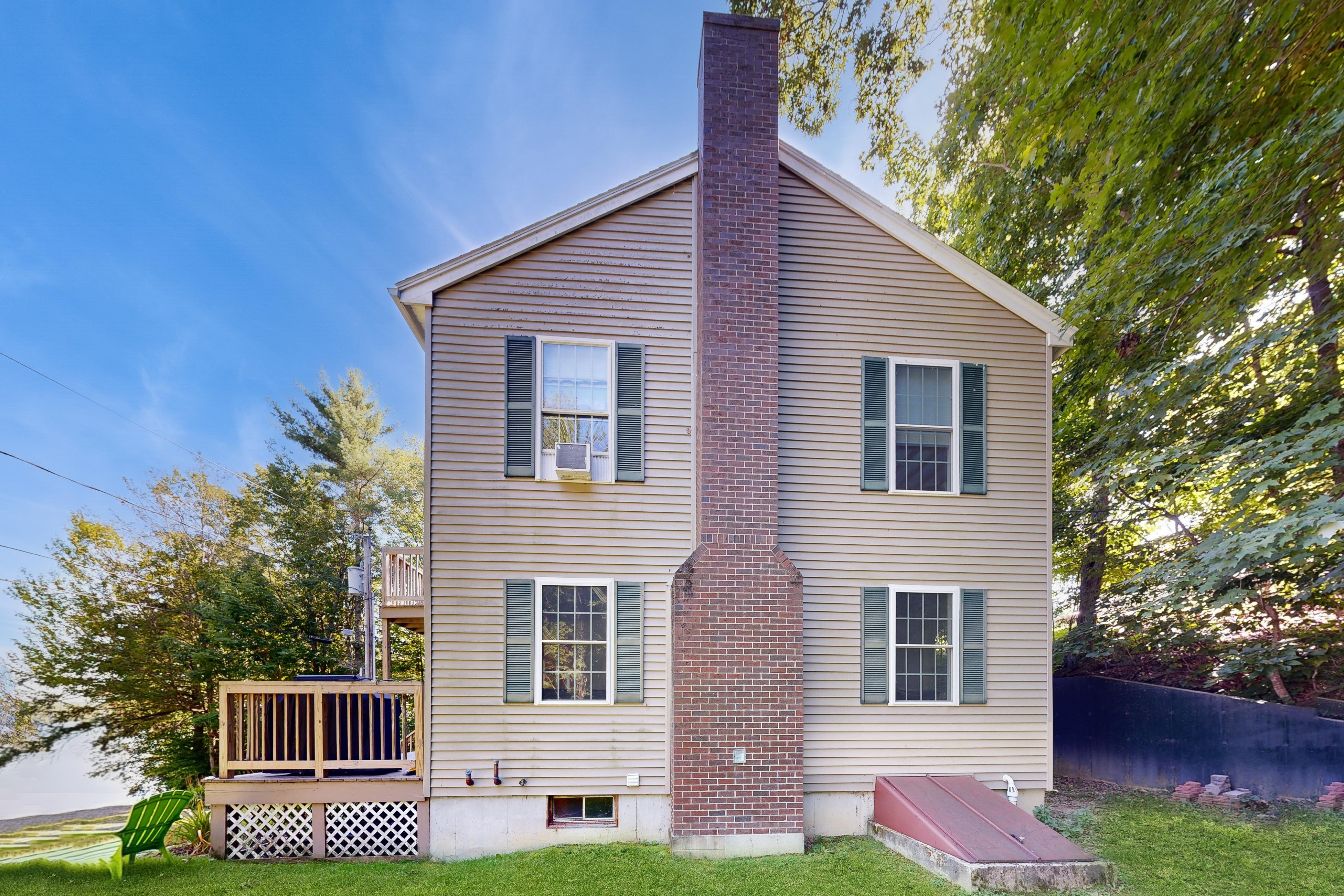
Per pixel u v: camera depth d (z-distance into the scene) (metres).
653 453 7.47
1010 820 6.32
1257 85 5.43
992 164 13.36
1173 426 8.77
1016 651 7.77
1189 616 9.57
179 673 15.99
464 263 7.34
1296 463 6.44
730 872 6.02
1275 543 6.59
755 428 7.26
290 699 7.49
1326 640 8.30
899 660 7.61
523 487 7.25
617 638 7.15
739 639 6.89
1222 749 7.98
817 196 7.93
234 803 6.65
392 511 23.27
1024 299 8.14
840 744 7.32
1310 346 7.14
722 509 7.08
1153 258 7.48
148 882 5.88
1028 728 7.65
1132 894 5.39
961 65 14.16
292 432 22.61
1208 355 7.93
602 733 7.01
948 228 16.25
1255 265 6.72
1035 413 8.16
